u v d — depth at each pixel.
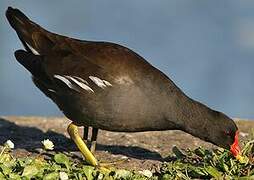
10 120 17.67
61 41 12.88
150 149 14.38
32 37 13.04
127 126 12.35
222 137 12.53
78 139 12.70
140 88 12.16
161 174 12.18
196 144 14.95
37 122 17.55
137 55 12.55
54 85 12.67
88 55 12.50
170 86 12.41
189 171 12.16
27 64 12.95
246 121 17.55
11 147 12.20
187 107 12.45
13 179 11.20
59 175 11.39
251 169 12.31
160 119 12.40
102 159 13.26
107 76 12.18
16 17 13.27
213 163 12.37
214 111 12.61
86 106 12.34
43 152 13.34
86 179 11.66
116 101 12.12
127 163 12.88
